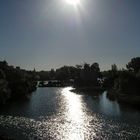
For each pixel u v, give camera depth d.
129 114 92.75
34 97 150.88
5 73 149.12
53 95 162.75
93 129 71.19
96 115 91.38
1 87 118.44
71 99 140.50
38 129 71.19
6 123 78.00
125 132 67.56
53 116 89.62
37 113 95.31
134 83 139.62
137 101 114.12
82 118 86.00
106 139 61.88
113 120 82.38
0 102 115.19
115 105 116.12
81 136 64.62
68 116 89.75
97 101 131.38
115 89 166.00
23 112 97.38
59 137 63.91
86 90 199.75
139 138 62.31
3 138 58.66
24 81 160.25
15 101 131.25
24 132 68.00
